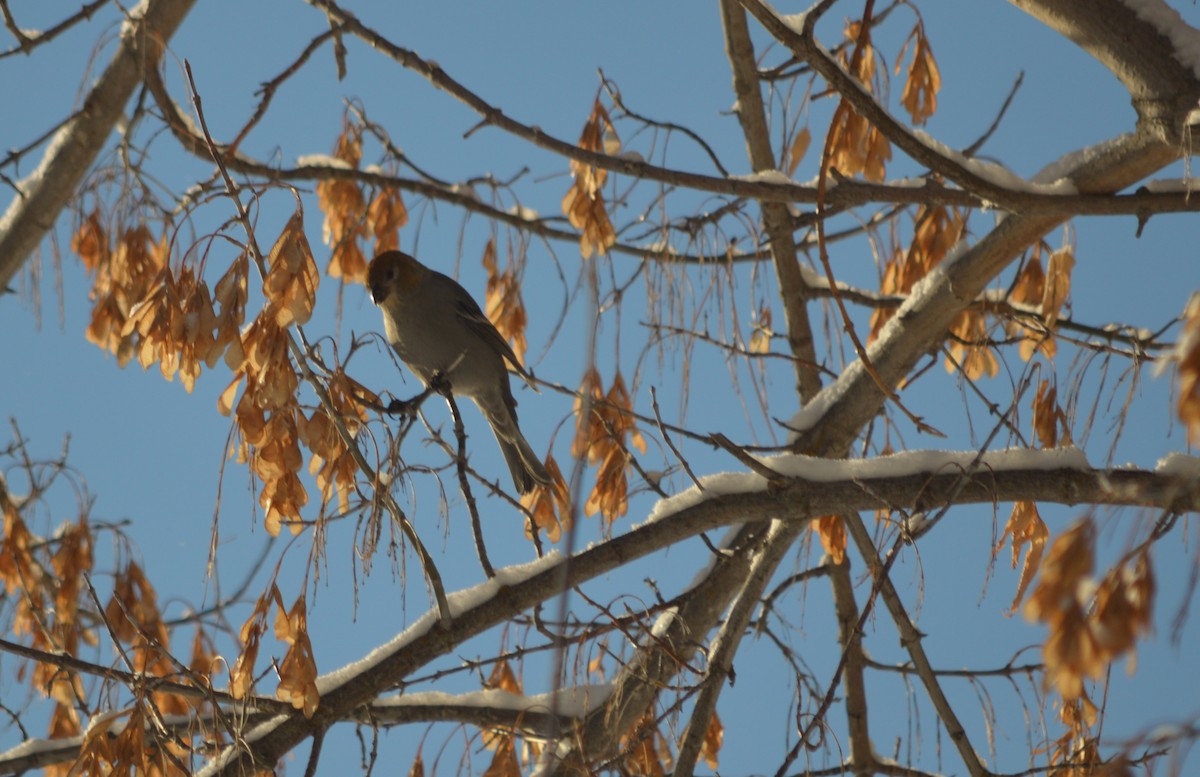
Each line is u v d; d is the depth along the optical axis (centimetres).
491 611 805
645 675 812
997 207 776
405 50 923
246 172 1137
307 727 793
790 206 1134
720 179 861
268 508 674
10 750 884
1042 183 798
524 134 890
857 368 936
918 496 776
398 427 716
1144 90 741
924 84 1042
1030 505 837
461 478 813
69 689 1001
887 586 920
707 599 908
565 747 856
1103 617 429
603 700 875
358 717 854
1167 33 741
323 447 699
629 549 822
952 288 877
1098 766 696
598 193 1030
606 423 888
